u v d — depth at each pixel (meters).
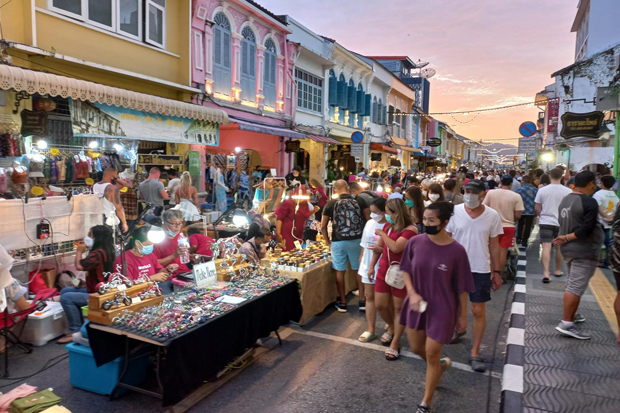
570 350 4.78
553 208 7.46
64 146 8.74
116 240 6.19
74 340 4.08
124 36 10.35
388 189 11.80
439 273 3.56
